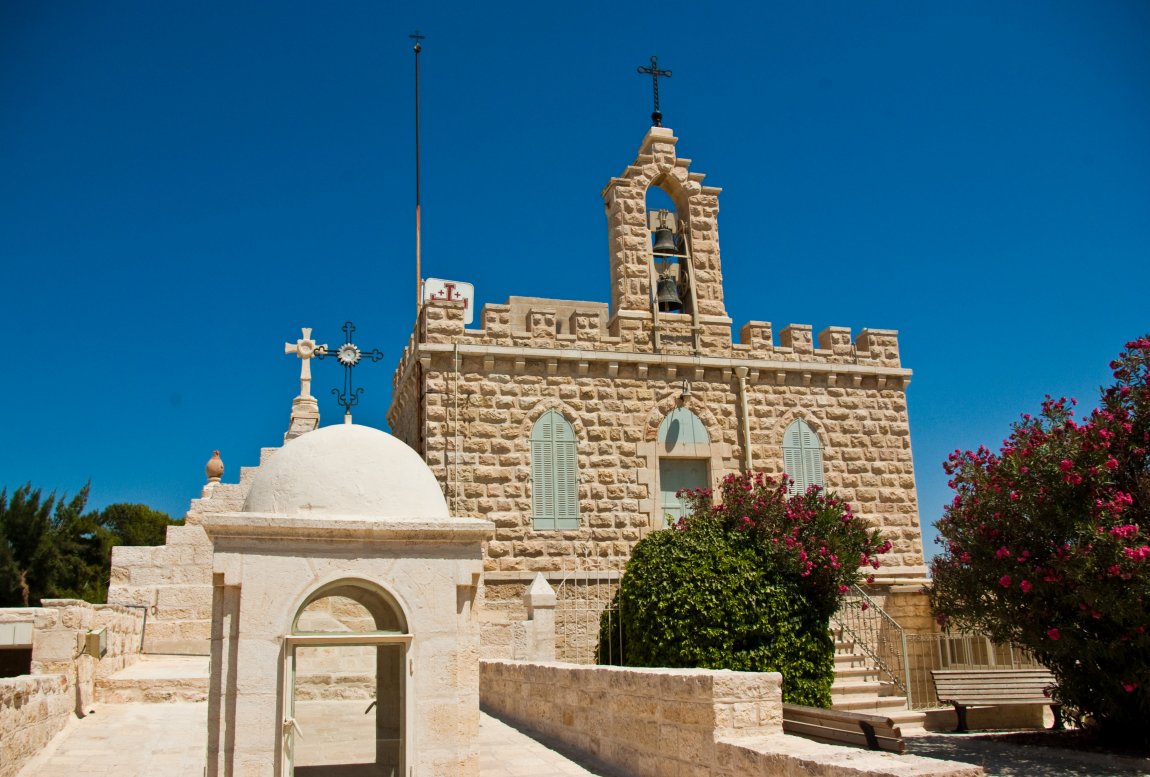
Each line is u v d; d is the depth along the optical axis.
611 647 18.27
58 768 10.17
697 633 15.73
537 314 21.33
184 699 14.57
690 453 21.64
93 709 13.62
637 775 9.81
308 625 9.38
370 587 8.05
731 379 22.41
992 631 14.12
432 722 7.96
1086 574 12.28
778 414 22.59
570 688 11.80
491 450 20.33
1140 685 12.43
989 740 14.75
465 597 8.29
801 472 22.39
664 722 9.30
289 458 8.42
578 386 21.25
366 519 8.02
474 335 20.78
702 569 16.09
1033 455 13.21
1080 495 12.91
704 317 22.58
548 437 20.77
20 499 41.19
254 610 7.70
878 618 21.34
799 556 16.47
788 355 23.03
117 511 52.94
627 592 16.86
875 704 17.70
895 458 23.30
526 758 11.12
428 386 20.23
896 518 22.92
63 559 41.69
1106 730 13.77
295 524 7.82
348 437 8.63
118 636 15.68
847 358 23.45
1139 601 11.90
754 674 8.74
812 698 15.99
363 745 8.14
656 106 23.92
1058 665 13.91
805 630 16.39
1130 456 13.43
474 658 8.20
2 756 9.16
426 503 8.48
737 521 17.25
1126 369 13.98
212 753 7.51
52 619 12.67
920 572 22.59
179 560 20.06
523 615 19.75
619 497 20.94
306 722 8.12
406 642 8.00
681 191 23.56
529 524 20.20
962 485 14.43
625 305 22.14
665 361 21.75
